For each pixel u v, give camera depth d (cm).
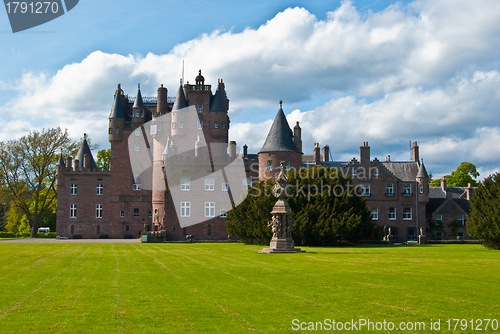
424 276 2186
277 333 1259
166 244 5388
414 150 7694
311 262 2858
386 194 7069
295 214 4925
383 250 4047
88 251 3978
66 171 8269
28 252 3853
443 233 7294
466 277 2147
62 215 8181
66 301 1633
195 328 1298
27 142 8294
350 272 2341
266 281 2061
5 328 1300
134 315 1436
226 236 6919
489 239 4209
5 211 10581
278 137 6606
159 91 8319
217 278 2161
